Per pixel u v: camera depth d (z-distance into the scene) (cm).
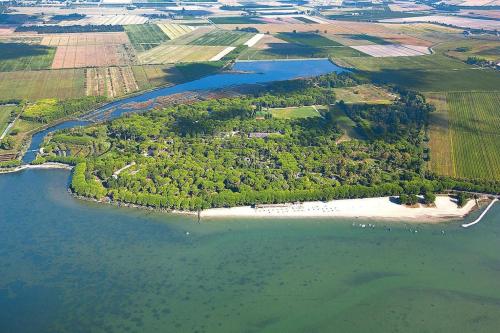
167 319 19612
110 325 19300
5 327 19162
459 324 19612
